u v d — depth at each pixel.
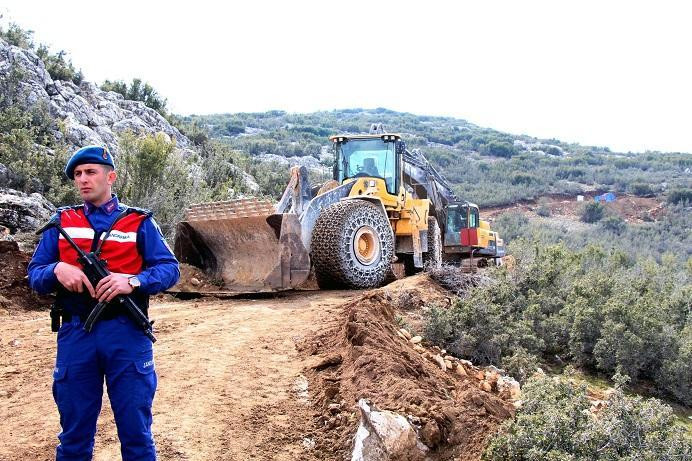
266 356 6.73
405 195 13.72
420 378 6.38
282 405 5.59
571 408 5.29
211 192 19.41
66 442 3.49
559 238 43.62
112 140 21.56
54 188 15.76
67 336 3.45
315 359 6.64
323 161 55.75
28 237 11.70
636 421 5.25
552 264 13.06
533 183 64.56
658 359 10.57
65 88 22.59
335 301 9.73
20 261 9.63
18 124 18.00
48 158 16.67
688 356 10.27
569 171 72.62
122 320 3.46
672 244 43.69
